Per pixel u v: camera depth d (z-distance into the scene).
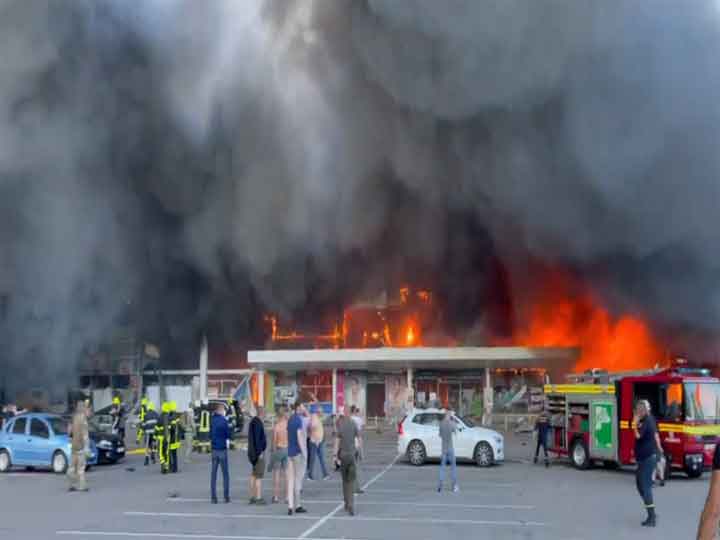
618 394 20.28
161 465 20.64
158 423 20.84
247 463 23.36
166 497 15.69
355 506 14.19
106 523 12.41
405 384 37.81
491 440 21.84
